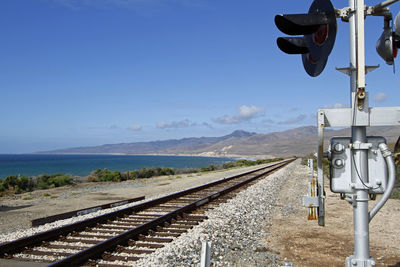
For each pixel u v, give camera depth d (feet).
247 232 26.53
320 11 11.91
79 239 23.24
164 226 27.66
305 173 105.50
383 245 23.53
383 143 11.37
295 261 19.83
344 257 20.70
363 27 10.82
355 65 11.12
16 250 20.45
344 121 11.38
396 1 10.69
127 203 44.32
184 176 112.68
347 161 11.51
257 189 55.67
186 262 18.53
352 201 11.43
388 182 11.11
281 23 11.87
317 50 11.95
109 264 17.93
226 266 18.43
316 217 11.64
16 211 41.63
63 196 58.49
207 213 33.42
